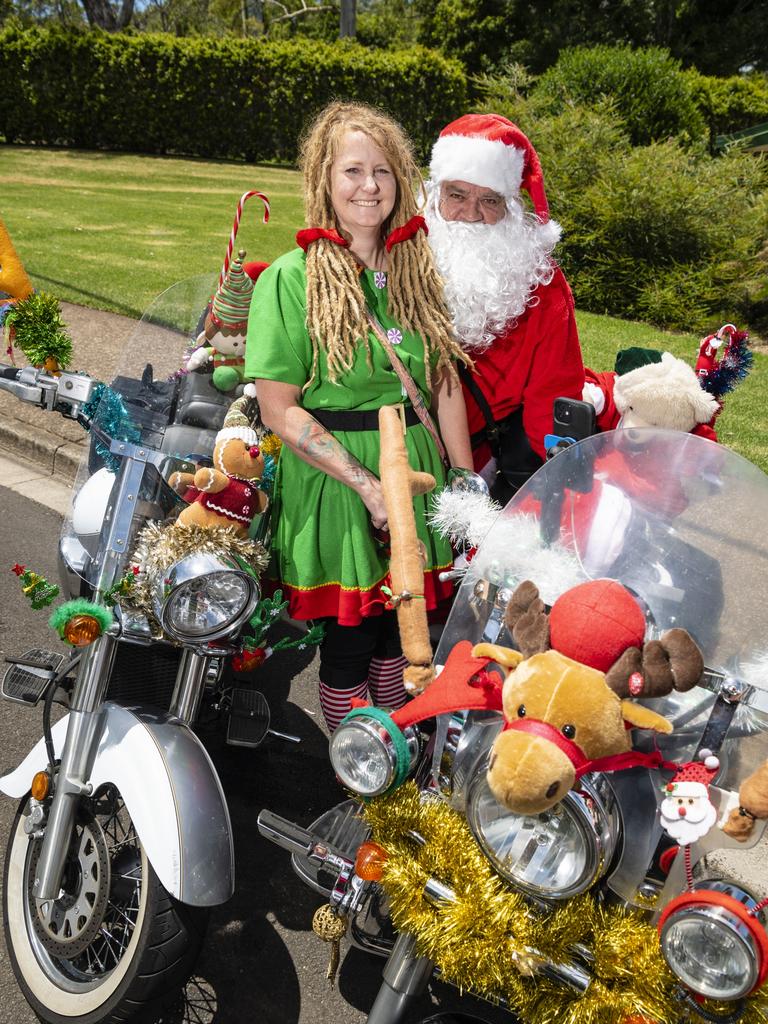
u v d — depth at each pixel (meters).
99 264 10.46
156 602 2.00
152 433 2.38
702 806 1.60
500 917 1.72
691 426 2.62
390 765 1.77
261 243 12.91
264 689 3.67
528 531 1.98
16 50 21.67
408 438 2.47
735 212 11.55
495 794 1.56
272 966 2.52
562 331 2.81
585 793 1.61
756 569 1.82
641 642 1.62
